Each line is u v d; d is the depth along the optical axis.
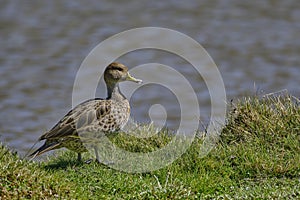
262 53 24.11
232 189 8.62
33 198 7.92
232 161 9.40
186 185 8.60
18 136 15.65
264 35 26.19
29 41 25.38
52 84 21.20
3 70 22.45
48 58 23.61
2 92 20.36
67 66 22.89
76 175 8.97
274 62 23.02
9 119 17.66
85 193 8.30
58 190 8.15
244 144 9.77
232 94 19.50
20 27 27.05
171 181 8.61
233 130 10.16
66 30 26.66
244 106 10.42
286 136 9.88
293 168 9.11
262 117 10.23
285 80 21.08
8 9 29.33
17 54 24.02
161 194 8.21
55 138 9.30
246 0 31.08
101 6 30.16
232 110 10.48
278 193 8.31
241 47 24.83
